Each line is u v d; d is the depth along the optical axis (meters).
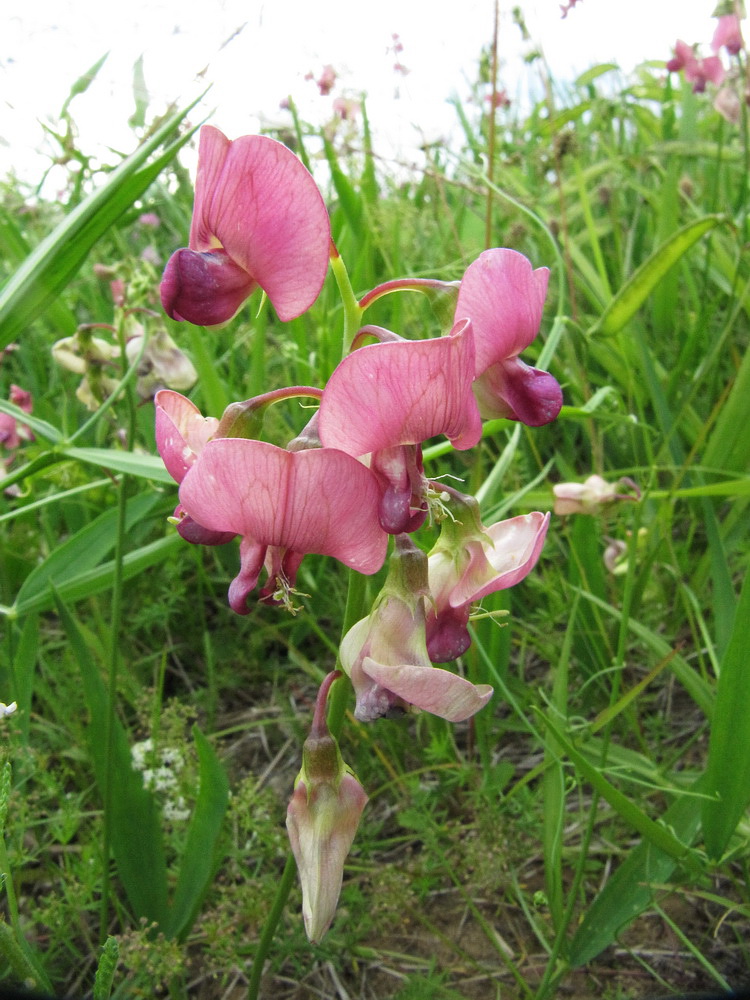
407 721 0.16
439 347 0.06
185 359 0.17
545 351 0.16
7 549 0.18
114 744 0.11
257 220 0.07
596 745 0.13
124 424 0.19
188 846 0.11
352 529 0.07
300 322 0.18
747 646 0.10
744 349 0.21
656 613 0.16
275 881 0.12
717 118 0.29
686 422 0.20
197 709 0.16
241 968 0.11
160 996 0.12
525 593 0.18
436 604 0.08
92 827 0.13
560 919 0.11
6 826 0.11
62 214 0.27
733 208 0.25
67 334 0.21
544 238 0.21
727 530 0.17
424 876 0.12
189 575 0.19
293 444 0.07
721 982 0.10
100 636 0.15
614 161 0.24
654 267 0.17
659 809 0.13
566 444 0.20
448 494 0.08
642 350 0.18
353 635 0.08
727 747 0.10
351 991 0.12
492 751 0.15
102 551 0.15
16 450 0.19
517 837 0.12
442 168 0.28
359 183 0.22
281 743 0.16
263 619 0.17
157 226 0.29
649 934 0.12
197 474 0.07
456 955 0.12
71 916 0.11
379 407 0.06
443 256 0.23
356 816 0.08
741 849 0.11
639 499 0.15
